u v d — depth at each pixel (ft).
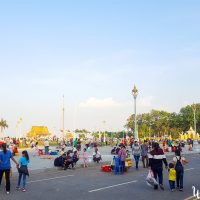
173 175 52.65
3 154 51.44
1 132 440.04
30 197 48.06
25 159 54.85
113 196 49.01
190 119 420.36
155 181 54.95
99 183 62.49
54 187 57.52
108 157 125.49
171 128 459.32
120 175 75.31
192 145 200.64
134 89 132.36
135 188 56.44
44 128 421.18
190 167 92.99
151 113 483.51
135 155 89.25
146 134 466.29
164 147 167.73
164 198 47.11
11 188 56.24
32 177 71.41
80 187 57.62
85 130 461.37
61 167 88.02
